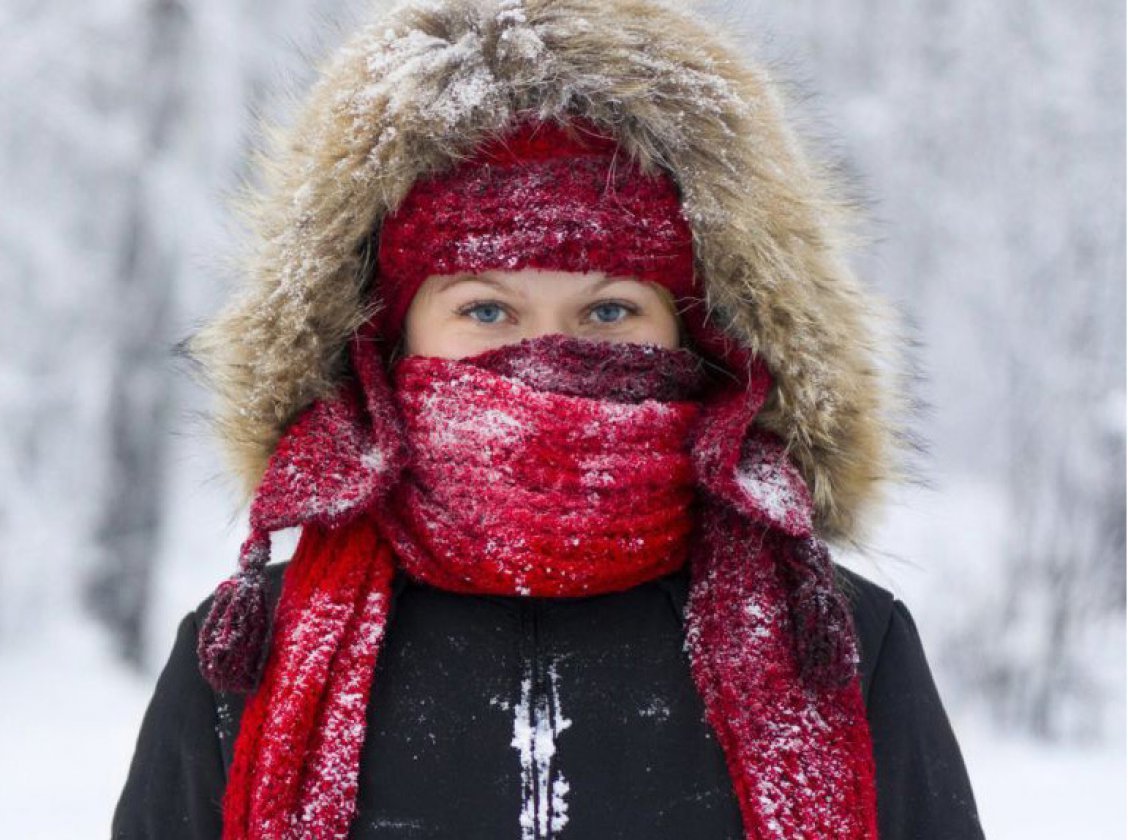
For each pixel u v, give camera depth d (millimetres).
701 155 1513
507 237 1466
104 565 9711
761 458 1574
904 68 10000
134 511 9750
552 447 1459
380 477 1473
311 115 1636
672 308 1588
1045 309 8375
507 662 1483
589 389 1513
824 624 1466
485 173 1482
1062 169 8703
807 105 1868
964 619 7758
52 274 9031
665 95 1502
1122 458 7695
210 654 1420
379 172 1511
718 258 1527
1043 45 9258
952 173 9531
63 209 9109
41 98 8719
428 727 1450
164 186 8883
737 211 1516
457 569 1477
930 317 9641
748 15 1849
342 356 1616
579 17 1534
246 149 1812
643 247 1497
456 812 1415
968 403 9648
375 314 1583
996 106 9367
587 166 1487
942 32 9898
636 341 1560
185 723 1531
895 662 1595
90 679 9141
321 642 1456
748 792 1429
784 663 1486
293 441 1532
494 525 1455
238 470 1651
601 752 1440
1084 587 7566
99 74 8906
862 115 9812
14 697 8547
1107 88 8766
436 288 1544
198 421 1725
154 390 9523
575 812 1415
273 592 1601
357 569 1515
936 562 8156
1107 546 7594
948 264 9383
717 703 1470
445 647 1492
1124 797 5664
